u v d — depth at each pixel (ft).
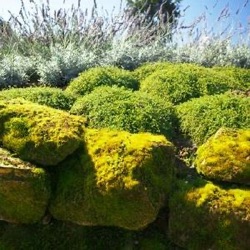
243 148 4.58
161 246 4.55
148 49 8.50
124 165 4.37
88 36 8.30
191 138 5.41
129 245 4.63
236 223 4.18
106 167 4.42
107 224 4.44
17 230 4.83
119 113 5.37
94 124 5.30
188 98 6.28
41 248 4.75
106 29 8.84
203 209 4.27
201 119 5.43
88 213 4.44
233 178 4.45
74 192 4.51
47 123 4.79
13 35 8.56
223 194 4.34
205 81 6.52
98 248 4.69
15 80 7.17
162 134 5.29
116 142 4.61
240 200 4.26
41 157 4.61
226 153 4.58
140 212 4.27
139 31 8.87
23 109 4.96
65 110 5.82
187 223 4.33
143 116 5.35
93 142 4.75
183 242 4.37
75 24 8.67
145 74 7.23
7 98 5.74
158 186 4.41
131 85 6.79
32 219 4.64
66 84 7.28
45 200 4.55
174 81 6.51
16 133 4.74
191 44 8.82
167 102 5.96
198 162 4.76
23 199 4.51
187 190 4.44
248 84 7.26
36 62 7.66
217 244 4.22
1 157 4.58
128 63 8.09
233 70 7.64
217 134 4.85
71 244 4.73
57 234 4.78
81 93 6.36
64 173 4.66
